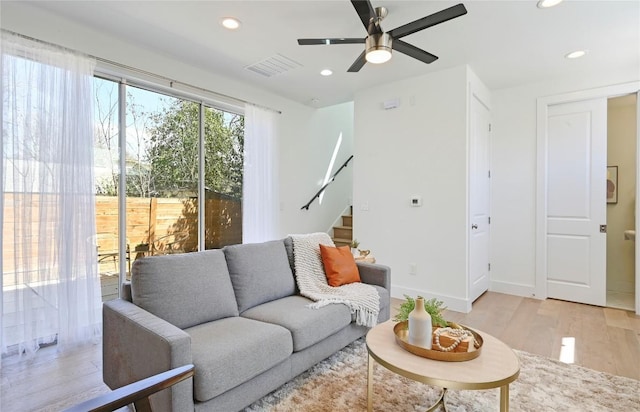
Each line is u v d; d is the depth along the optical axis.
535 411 1.83
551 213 4.00
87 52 2.80
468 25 2.68
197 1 2.42
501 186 4.27
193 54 3.31
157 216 3.53
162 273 1.97
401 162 3.98
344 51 3.22
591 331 3.00
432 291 3.75
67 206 2.62
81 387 2.08
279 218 4.60
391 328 1.95
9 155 2.38
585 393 2.00
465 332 1.77
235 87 4.03
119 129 3.18
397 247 4.02
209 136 4.02
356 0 2.06
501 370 1.46
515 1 2.35
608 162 4.38
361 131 4.34
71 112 2.64
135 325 1.67
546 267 4.02
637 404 1.90
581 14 2.51
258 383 1.80
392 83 4.04
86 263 2.71
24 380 2.15
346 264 2.83
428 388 2.05
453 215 3.61
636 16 2.53
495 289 4.31
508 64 3.48
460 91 3.54
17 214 2.42
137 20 2.68
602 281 3.72
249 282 2.38
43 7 2.50
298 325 2.03
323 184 5.44
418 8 2.45
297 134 4.93
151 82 3.28
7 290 2.40
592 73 3.69
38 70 2.49
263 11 2.54
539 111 4.00
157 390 0.98
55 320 2.57
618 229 4.32
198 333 1.86
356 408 1.85
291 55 3.31
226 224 4.23
